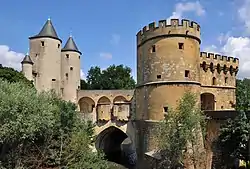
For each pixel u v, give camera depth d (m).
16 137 26.12
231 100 47.41
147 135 38.34
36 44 65.75
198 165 30.06
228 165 30.81
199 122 30.19
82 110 69.69
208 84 45.19
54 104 33.41
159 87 37.47
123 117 49.06
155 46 38.53
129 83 100.38
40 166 28.52
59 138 30.56
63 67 71.00
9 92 27.12
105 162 31.33
